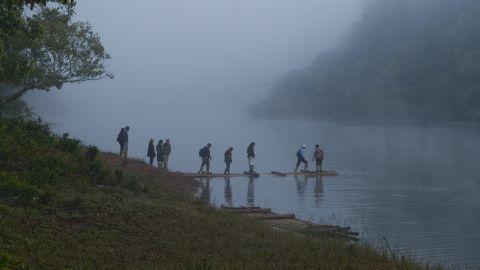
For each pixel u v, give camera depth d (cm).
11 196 1190
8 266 779
